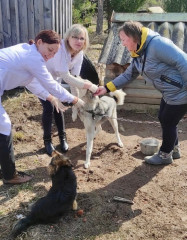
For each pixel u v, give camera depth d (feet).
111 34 11.48
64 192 5.96
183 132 10.10
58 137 9.54
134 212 6.44
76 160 8.41
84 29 7.31
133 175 7.71
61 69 7.39
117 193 6.97
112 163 8.28
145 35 6.22
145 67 6.57
